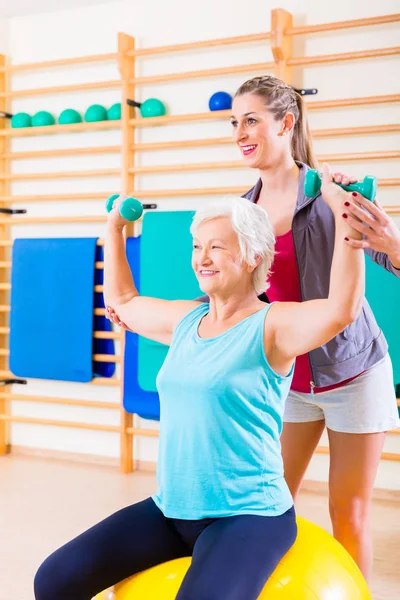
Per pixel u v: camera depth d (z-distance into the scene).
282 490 1.39
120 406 3.62
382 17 3.03
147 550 1.43
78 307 3.64
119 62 3.51
